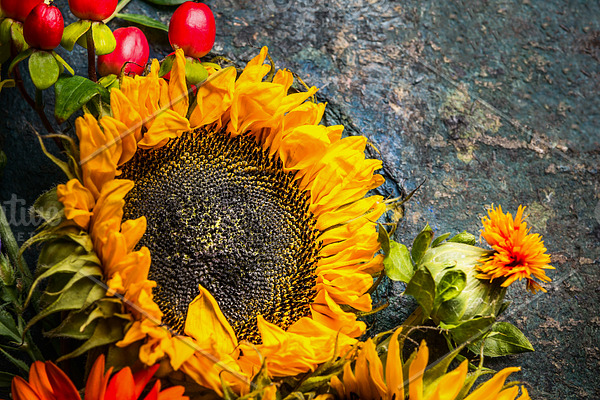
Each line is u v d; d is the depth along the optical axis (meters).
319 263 0.34
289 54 0.38
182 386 0.30
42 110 0.33
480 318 0.33
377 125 0.38
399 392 0.31
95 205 0.30
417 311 0.34
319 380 0.32
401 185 0.38
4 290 0.33
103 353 0.31
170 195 0.32
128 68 0.35
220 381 0.31
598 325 0.38
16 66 0.33
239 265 0.32
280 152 0.33
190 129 0.32
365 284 0.33
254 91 0.32
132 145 0.31
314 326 0.33
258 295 0.32
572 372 0.37
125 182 0.30
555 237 0.38
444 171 0.38
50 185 0.36
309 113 0.33
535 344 0.37
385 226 0.37
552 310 0.38
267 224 0.33
